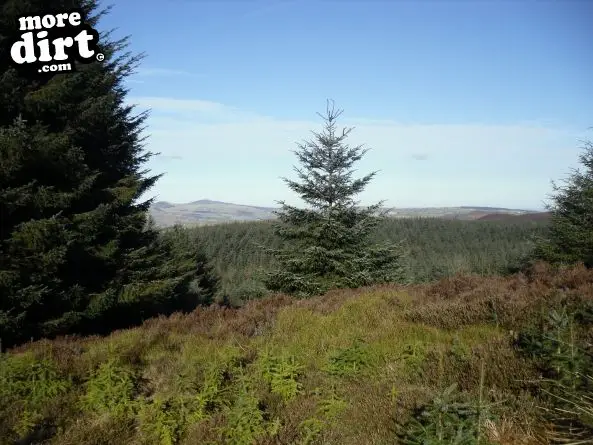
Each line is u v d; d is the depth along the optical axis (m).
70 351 8.02
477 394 4.20
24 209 11.16
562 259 18.48
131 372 6.41
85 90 13.52
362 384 5.34
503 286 9.71
